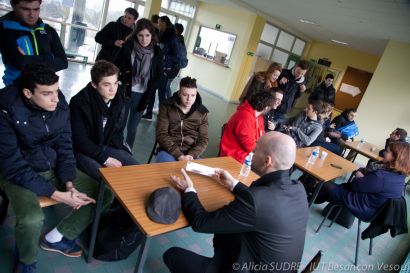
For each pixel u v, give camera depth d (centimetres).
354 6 437
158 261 195
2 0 588
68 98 451
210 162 213
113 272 176
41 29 218
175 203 136
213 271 131
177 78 886
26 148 156
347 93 1010
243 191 119
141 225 127
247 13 794
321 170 274
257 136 267
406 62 564
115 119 209
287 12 662
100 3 727
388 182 237
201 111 252
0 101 141
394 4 372
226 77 843
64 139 172
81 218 168
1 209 175
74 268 170
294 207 119
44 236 176
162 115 247
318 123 353
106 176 156
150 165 180
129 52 280
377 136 602
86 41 750
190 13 917
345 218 312
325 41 1020
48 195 146
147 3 634
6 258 164
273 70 370
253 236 118
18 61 207
